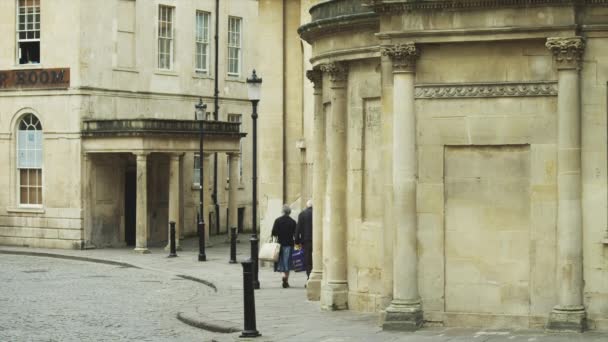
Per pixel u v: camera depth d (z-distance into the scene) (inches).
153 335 813.2
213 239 1974.7
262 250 1093.8
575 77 719.1
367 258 851.4
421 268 752.3
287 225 1102.4
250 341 724.7
